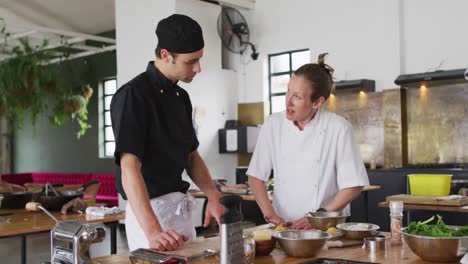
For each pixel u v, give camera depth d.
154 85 2.13
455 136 7.25
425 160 7.51
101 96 13.11
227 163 9.20
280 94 9.36
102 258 1.78
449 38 7.38
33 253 6.88
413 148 7.62
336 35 8.43
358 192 2.52
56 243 1.60
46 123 14.63
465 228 1.81
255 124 9.30
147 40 8.73
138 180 1.95
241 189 5.86
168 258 1.59
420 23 7.65
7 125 15.88
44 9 11.08
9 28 11.99
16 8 10.95
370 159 7.87
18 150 15.71
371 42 8.03
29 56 10.07
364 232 2.08
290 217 2.63
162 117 2.15
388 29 7.85
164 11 8.53
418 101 7.58
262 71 9.37
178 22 2.03
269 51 9.30
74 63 13.62
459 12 7.30
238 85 9.62
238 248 1.49
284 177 2.65
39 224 3.08
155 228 1.86
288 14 9.04
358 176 2.48
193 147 2.39
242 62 9.59
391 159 7.60
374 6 8.00
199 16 8.80
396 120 7.55
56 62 13.64
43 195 3.77
